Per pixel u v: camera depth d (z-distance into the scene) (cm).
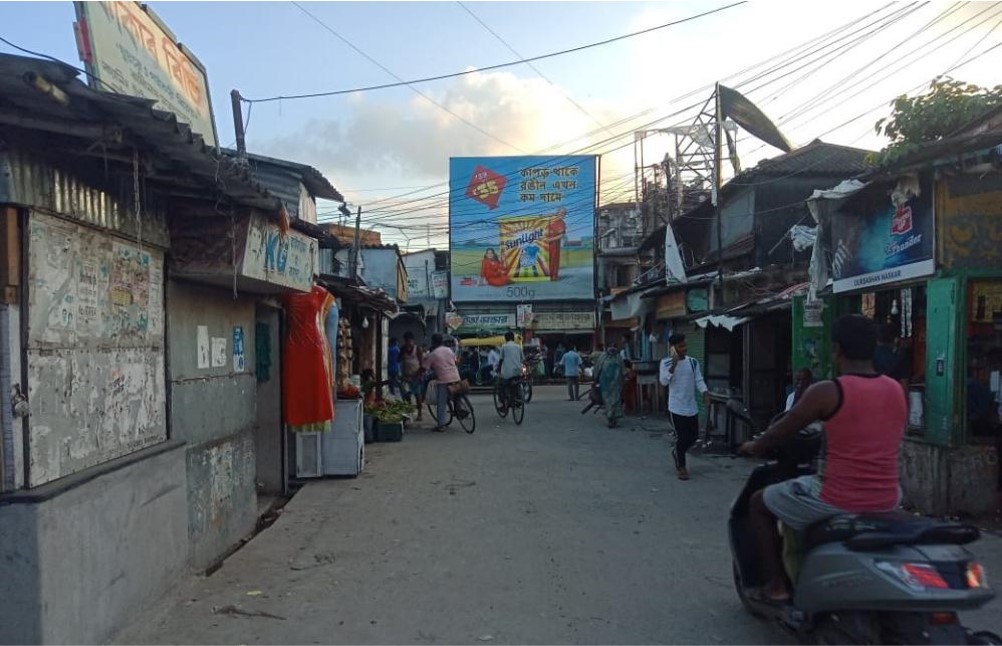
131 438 497
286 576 581
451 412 1515
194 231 569
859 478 390
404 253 4138
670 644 456
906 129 812
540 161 3678
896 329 885
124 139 397
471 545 667
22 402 375
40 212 390
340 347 1252
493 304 3684
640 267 2802
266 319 948
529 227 3672
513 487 921
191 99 755
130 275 498
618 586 560
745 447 445
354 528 727
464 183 3691
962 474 734
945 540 352
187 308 606
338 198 1514
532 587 557
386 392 1922
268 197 559
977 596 336
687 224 2123
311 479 984
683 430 979
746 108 1638
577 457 1155
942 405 752
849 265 930
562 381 3428
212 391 661
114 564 449
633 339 2492
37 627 368
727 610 512
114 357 474
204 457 640
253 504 780
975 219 748
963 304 738
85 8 527
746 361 1323
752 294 1600
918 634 341
